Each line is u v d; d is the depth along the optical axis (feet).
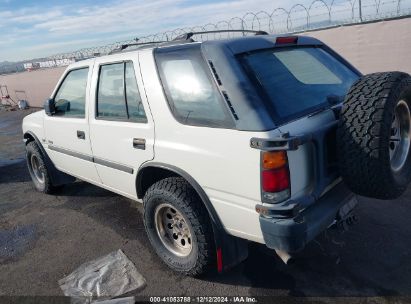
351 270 9.93
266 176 7.43
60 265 11.63
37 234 13.89
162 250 10.60
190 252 9.90
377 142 7.48
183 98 9.03
